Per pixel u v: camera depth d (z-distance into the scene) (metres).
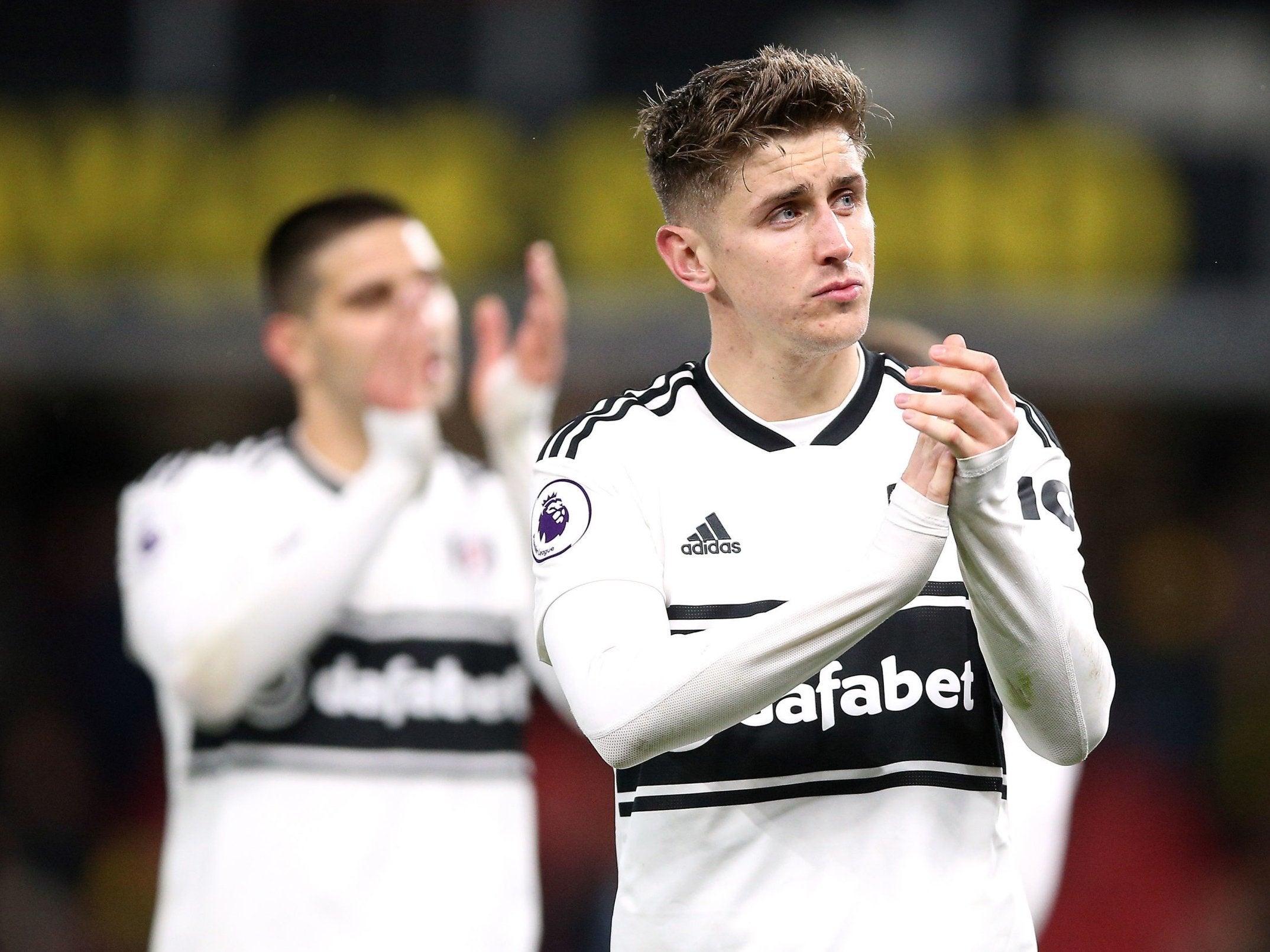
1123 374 28.62
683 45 29.83
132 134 28.66
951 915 8.44
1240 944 26.06
